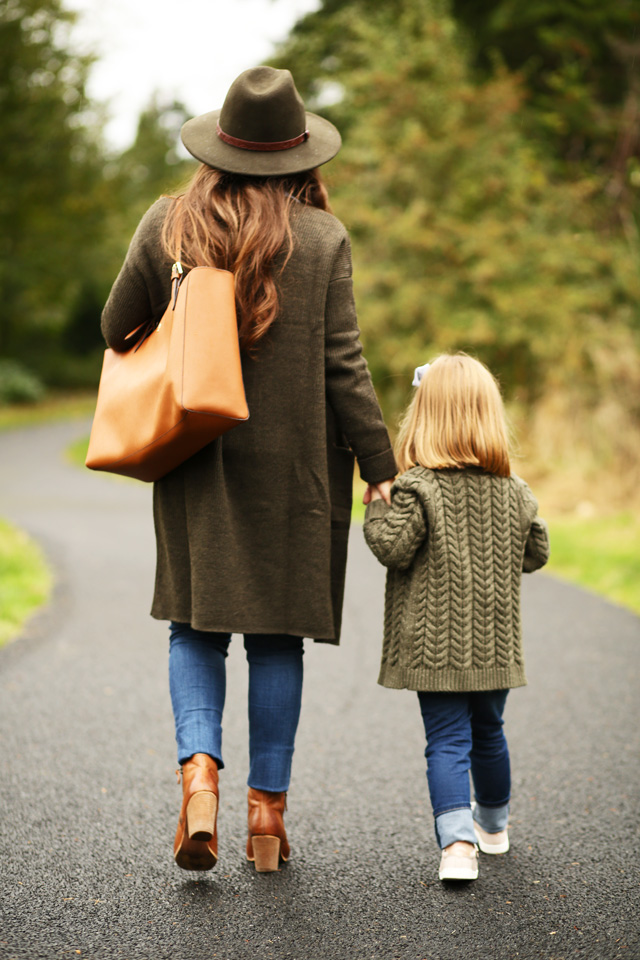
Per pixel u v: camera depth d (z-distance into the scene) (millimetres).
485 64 17078
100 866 2520
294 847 2686
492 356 14367
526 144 14617
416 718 3896
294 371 2381
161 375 2227
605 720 3865
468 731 2572
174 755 3387
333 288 2418
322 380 2406
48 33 17781
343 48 15938
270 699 2490
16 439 22719
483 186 14031
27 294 30234
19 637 5066
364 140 14492
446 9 15445
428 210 14031
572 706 4055
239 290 2324
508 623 2580
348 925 2221
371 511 2574
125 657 4719
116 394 2393
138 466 2342
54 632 5203
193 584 2336
